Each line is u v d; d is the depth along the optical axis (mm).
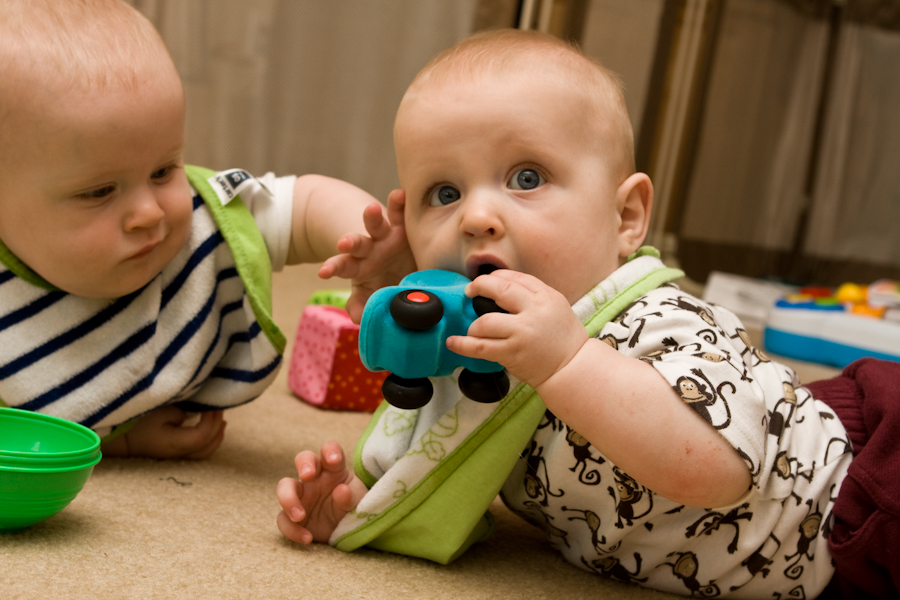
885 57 3336
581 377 591
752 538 666
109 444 853
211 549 641
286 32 2199
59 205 699
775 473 661
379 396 1130
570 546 734
